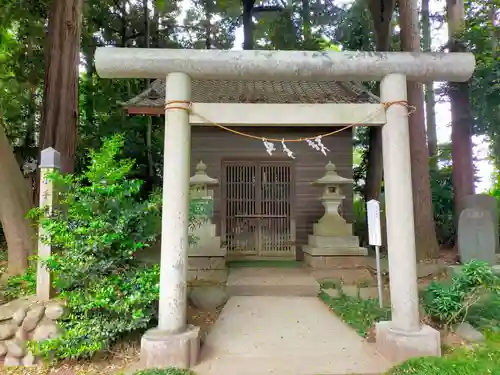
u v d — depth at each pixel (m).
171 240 3.64
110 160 3.97
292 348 3.92
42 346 3.42
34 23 9.80
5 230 5.34
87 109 12.64
